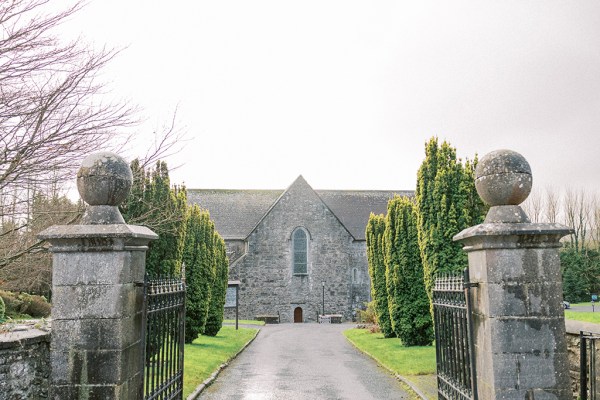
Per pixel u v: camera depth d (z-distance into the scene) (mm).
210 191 44625
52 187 7402
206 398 9250
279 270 38125
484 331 5352
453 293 6262
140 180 9922
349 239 39000
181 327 7188
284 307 37750
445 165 12656
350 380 11141
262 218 38594
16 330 6070
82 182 5629
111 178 5625
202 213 19703
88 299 5281
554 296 5238
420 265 15922
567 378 5129
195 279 16766
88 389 5152
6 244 8109
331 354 16203
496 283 5270
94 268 5328
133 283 5621
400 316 15945
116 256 5352
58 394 5172
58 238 5273
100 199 5625
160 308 6195
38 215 7922
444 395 6770
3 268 8195
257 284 37844
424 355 13516
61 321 5266
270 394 9625
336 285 38438
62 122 6688
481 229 5301
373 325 25297
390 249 16422
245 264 38000
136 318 5699
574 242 51938
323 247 38719
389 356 13953
